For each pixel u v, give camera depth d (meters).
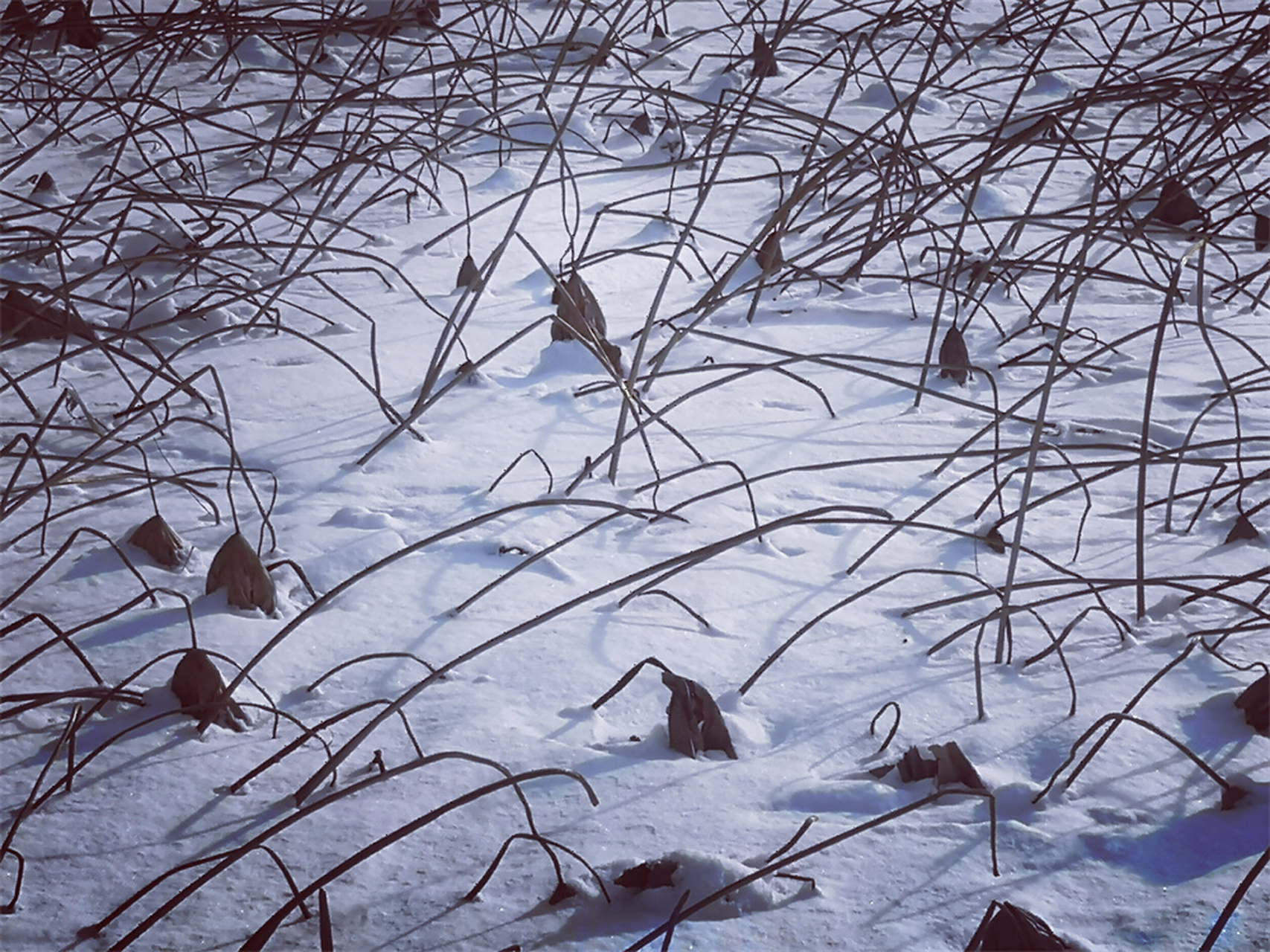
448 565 2.86
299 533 2.99
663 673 2.26
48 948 1.79
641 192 5.74
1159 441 3.44
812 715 2.33
